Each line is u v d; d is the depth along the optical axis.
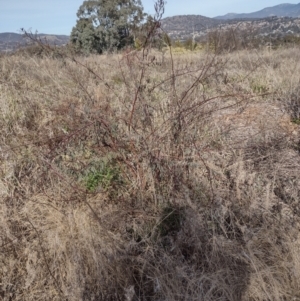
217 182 2.66
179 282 1.96
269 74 5.21
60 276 2.01
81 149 3.00
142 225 2.34
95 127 3.01
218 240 2.13
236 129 3.50
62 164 2.86
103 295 1.95
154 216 2.40
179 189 2.53
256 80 5.12
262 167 2.88
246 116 3.84
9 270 2.02
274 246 2.03
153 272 2.02
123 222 2.33
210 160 2.82
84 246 2.07
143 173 2.62
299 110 4.01
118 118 3.03
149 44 3.06
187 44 7.40
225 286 1.90
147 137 2.74
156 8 2.71
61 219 2.27
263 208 2.41
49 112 3.60
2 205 2.39
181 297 1.90
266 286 1.90
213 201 2.45
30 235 2.22
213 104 3.88
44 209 2.40
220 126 3.40
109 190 2.64
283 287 1.88
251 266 1.98
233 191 2.55
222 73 5.04
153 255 2.10
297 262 1.94
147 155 2.62
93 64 5.91
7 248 2.12
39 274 2.02
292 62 6.20
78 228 2.19
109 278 1.98
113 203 2.53
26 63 5.50
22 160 2.91
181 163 2.67
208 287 1.95
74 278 1.96
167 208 2.41
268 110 4.12
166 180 2.60
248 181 2.65
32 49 5.92
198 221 2.25
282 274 1.93
